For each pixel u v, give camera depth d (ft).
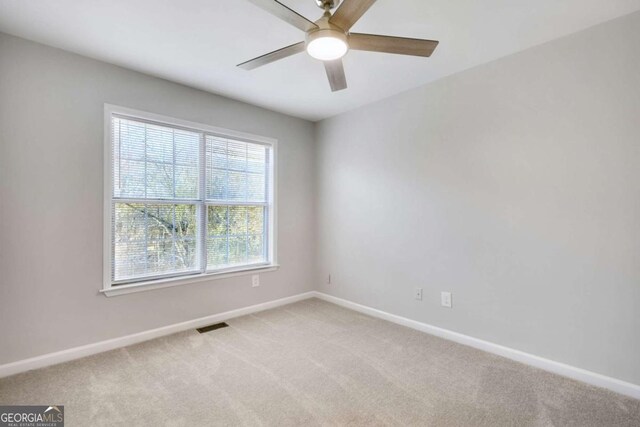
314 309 11.80
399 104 10.27
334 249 12.59
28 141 7.21
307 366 7.48
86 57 7.97
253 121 11.42
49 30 6.84
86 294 8.00
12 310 7.04
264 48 7.58
